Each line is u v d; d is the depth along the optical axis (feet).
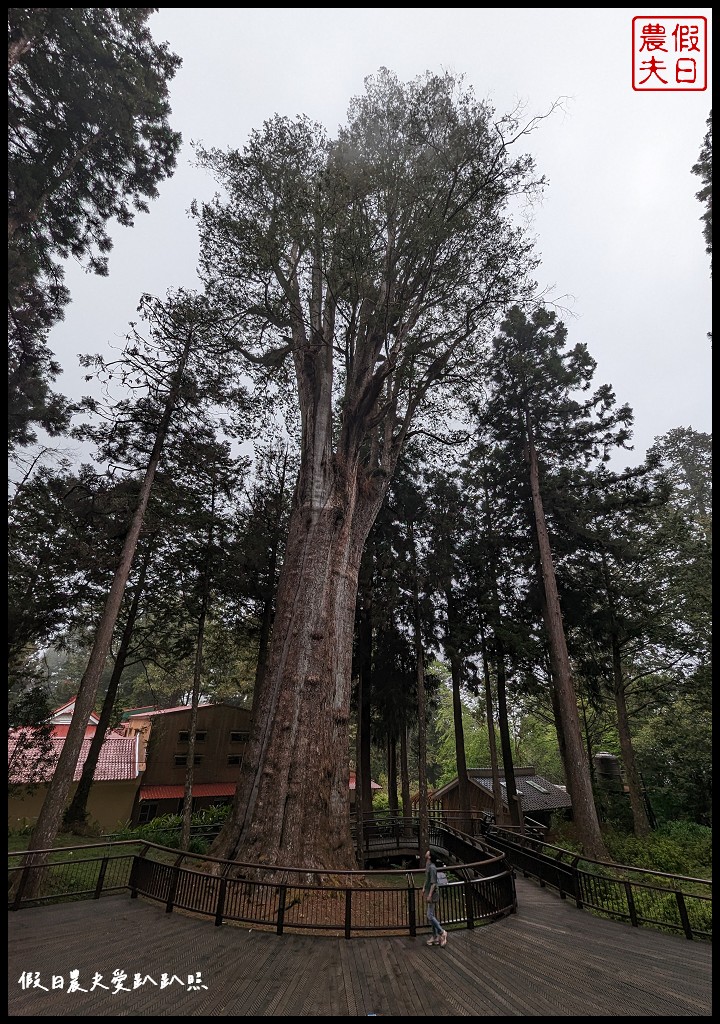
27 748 48.67
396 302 42.96
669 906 28.17
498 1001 15.46
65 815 51.93
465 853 40.60
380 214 44.73
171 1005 14.80
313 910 26.32
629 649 63.82
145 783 71.72
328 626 38.01
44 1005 14.49
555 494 59.77
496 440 68.64
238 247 41.68
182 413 46.14
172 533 52.42
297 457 68.39
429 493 65.62
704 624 57.72
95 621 56.29
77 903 26.30
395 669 62.95
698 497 84.99
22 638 47.09
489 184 40.68
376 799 104.99
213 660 71.41
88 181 47.29
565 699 46.96
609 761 72.38
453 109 43.57
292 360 55.72
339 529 41.73
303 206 37.70
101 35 43.50
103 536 48.49
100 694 122.52
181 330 44.45
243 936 21.71
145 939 20.71
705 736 65.98
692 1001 15.47
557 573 61.46
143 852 29.76
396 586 58.34
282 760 32.60
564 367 62.59
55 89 40.86
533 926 24.75
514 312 67.26
